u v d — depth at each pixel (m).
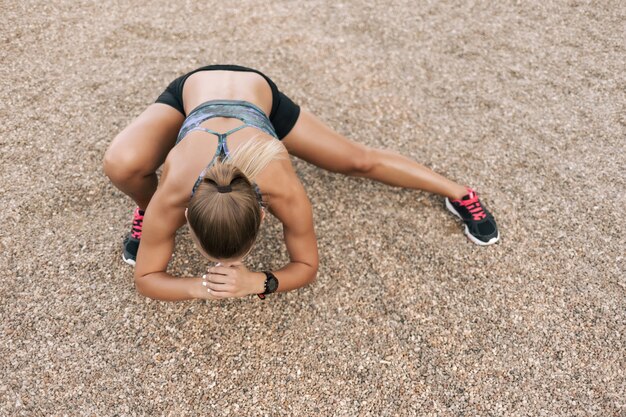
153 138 2.10
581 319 2.41
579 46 3.70
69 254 2.52
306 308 2.41
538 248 2.66
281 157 1.81
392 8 3.90
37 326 2.29
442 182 2.69
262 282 1.96
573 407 2.15
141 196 2.29
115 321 2.33
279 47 3.53
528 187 2.90
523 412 2.14
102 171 2.82
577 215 2.79
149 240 1.90
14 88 3.16
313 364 2.24
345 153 2.48
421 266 2.58
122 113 3.08
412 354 2.28
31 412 2.06
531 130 3.16
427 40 3.68
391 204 2.83
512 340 2.34
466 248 2.66
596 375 2.24
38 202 2.68
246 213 1.57
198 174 1.74
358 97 3.29
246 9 3.79
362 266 2.56
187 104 2.12
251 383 2.18
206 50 3.47
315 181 2.90
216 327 2.33
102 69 3.31
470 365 2.26
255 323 2.35
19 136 2.93
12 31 3.48
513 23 3.85
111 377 2.17
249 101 2.02
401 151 3.04
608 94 3.39
